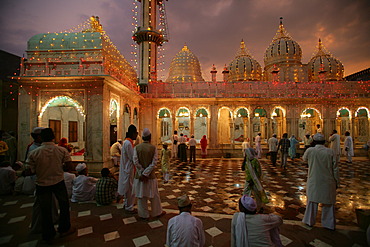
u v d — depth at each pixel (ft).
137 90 44.24
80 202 17.29
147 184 13.78
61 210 11.85
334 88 49.90
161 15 59.16
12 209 15.80
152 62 54.08
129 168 15.19
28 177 19.21
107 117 29.63
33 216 12.10
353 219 14.38
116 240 11.48
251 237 7.38
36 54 30.63
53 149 11.68
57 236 11.83
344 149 38.11
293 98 46.85
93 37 30.71
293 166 34.68
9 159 27.22
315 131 61.41
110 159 29.91
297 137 47.55
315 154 12.80
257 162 14.90
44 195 11.17
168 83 50.06
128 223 13.52
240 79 65.77
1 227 12.98
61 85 29.04
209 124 47.80
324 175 12.46
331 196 12.32
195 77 68.33
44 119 37.93
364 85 49.90
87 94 28.76
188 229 7.75
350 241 11.28
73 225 13.23
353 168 32.45
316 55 65.98
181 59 69.77
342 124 63.10
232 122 48.26
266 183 24.06
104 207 16.24
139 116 47.83
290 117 47.98
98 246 10.89
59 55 30.50
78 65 29.91
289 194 20.02
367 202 17.80
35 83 28.96
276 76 57.06
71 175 18.69
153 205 14.20
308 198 13.05
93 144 28.09
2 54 38.68
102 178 17.07
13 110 37.60
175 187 22.48
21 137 28.78
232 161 41.14
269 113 48.16
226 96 49.16
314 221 13.05
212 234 12.09
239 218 7.76
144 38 53.47
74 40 30.60
